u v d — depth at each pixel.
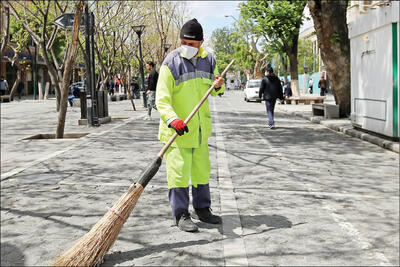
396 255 3.92
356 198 5.74
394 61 10.09
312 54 53.84
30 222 4.69
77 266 3.35
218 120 16.67
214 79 4.38
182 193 4.26
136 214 4.87
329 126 14.08
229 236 4.18
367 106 11.48
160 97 4.07
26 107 26.58
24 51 45.47
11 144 10.65
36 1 19.80
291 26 28.62
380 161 8.29
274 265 3.67
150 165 3.80
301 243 4.14
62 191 5.88
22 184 6.25
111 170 7.17
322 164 7.96
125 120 16.59
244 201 5.52
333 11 15.42
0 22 29.66
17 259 3.81
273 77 13.38
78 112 21.84
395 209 5.27
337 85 15.95
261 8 28.95
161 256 3.72
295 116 18.95
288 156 8.74
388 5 10.24
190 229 4.26
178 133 3.86
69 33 22.22
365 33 11.53
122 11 24.81
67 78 11.68
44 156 8.58
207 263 3.59
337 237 4.32
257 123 15.48
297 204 5.42
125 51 34.47
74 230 4.46
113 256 3.74
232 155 8.81
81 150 9.23
